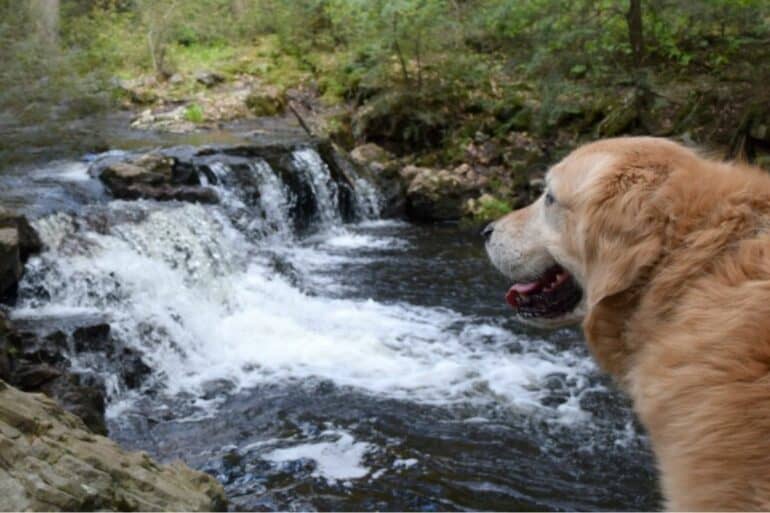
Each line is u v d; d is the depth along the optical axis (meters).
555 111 13.82
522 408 6.30
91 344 6.56
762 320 1.41
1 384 3.28
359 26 17.02
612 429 5.94
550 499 4.88
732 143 12.05
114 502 2.89
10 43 10.85
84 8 20.02
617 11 13.99
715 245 1.57
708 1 13.13
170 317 7.65
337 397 6.45
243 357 7.36
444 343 7.85
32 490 2.63
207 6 21.59
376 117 15.98
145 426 5.86
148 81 18.56
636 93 14.13
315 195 13.13
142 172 10.74
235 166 11.92
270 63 19.92
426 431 5.83
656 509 4.77
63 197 9.54
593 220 1.76
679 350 1.51
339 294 9.43
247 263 9.81
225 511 3.63
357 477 5.11
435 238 12.53
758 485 1.33
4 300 7.10
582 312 2.24
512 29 15.20
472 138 15.36
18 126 10.63
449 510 4.72
